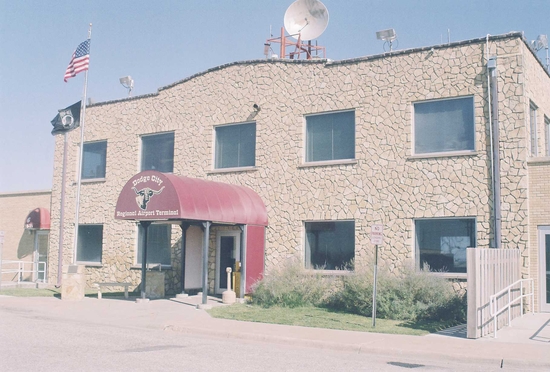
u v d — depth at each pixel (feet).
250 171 75.87
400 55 66.64
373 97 67.87
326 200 69.67
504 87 60.23
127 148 89.45
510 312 51.39
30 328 47.62
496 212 58.90
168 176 63.00
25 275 104.27
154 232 85.40
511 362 35.96
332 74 71.15
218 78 80.53
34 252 103.40
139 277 85.30
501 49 60.80
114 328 49.70
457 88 62.80
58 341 41.04
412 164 64.64
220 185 69.67
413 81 65.51
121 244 88.17
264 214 72.49
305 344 43.06
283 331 47.26
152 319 54.80
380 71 67.82
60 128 94.84
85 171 95.35
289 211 72.13
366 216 66.74
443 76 63.77
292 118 73.46
